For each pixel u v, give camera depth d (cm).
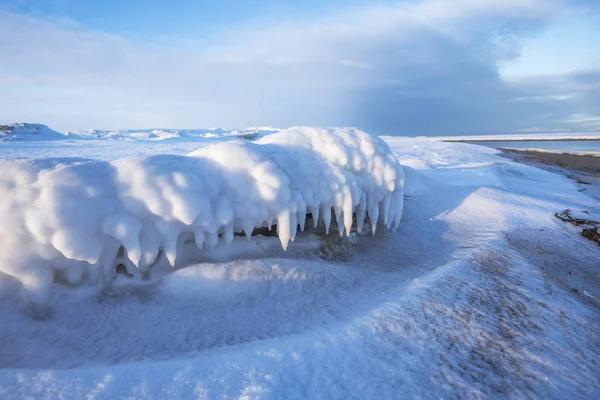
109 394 321
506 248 830
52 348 447
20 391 318
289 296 612
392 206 916
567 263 820
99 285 543
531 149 4909
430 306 543
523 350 468
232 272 617
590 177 2416
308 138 816
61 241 483
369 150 828
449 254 839
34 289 488
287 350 410
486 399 381
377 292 641
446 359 434
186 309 550
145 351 460
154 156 618
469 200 1156
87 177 540
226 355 395
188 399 325
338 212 777
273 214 667
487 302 578
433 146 3922
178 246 625
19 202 492
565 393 402
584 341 506
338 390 363
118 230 524
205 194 599
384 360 418
